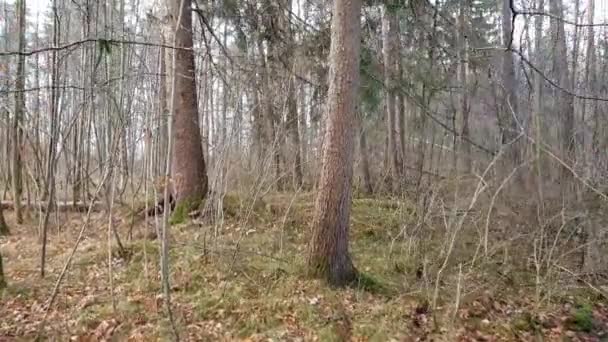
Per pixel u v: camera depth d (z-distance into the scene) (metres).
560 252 6.27
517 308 5.02
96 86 5.75
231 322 4.48
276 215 7.80
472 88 13.22
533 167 7.61
